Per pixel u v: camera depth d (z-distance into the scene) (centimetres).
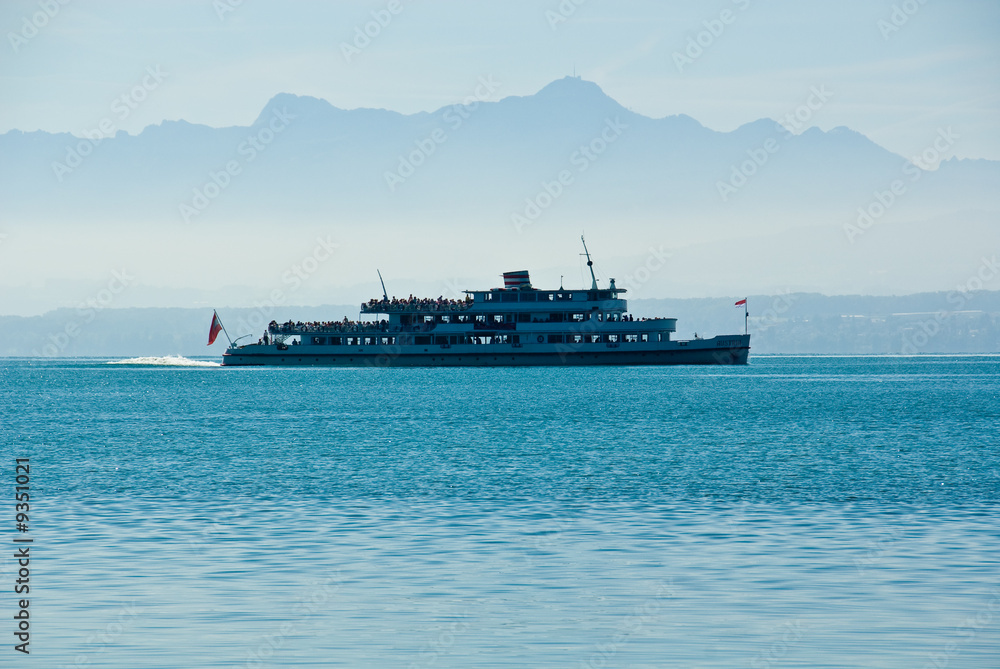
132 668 4019
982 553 5966
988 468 10250
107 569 5588
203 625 4559
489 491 8594
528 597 5022
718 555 5944
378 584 5275
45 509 7681
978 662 4059
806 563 5716
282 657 4147
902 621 4594
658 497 8244
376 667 4031
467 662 4100
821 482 9162
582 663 4081
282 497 8288
